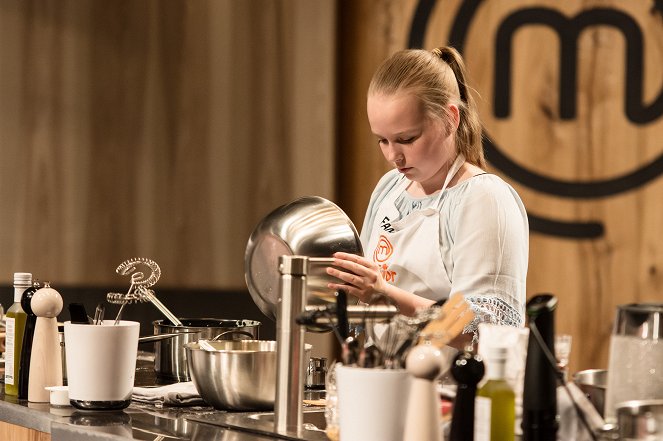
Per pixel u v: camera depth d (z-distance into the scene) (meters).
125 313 5.24
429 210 3.29
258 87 5.89
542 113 5.50
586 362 5.40
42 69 5.24
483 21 5.63
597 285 5.39
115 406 2.58
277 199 5.93
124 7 5.48
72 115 5.32
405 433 1.84
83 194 5.34
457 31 5.69
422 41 5.81
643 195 5.30
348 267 2.62
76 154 5.33
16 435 2.66
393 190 3.56
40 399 2.76
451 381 2.10
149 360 3.67
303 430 2.24
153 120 5.57
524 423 1.90
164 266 5.57
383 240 3.44
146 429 2.31
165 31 5.61
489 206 3.15
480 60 5.63
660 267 5.26
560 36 5.46
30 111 5.21
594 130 5.40
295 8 5.98
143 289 2.98
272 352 2.53
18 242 5.15
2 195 5.12
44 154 5.24
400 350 1.95
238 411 2.55
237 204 5.82
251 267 2.69
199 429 2.31
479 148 3.38
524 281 3.24
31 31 5.21
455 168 3.28
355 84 6.04
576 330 5.42
